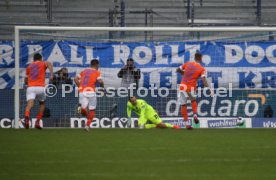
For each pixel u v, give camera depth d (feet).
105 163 109.70
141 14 261.44
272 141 144.66
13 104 196.44
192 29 186.39
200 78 195.31
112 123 195.11
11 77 196.24
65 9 266.36
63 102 195.52
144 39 229.45
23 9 266.36
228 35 234.99
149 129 182.50
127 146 134.00
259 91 196.44
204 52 196.13
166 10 266.36
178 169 103.35
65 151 125.49
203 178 94.89
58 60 195.62
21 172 100.27
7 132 167.02
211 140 146.51
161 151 125.70
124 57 195.83
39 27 185.06
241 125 195.83
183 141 144.15
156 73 195.93
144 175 97.40
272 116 196.65
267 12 265.54
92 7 267.80
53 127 193.88
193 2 264.72
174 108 196.24
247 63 196.44
